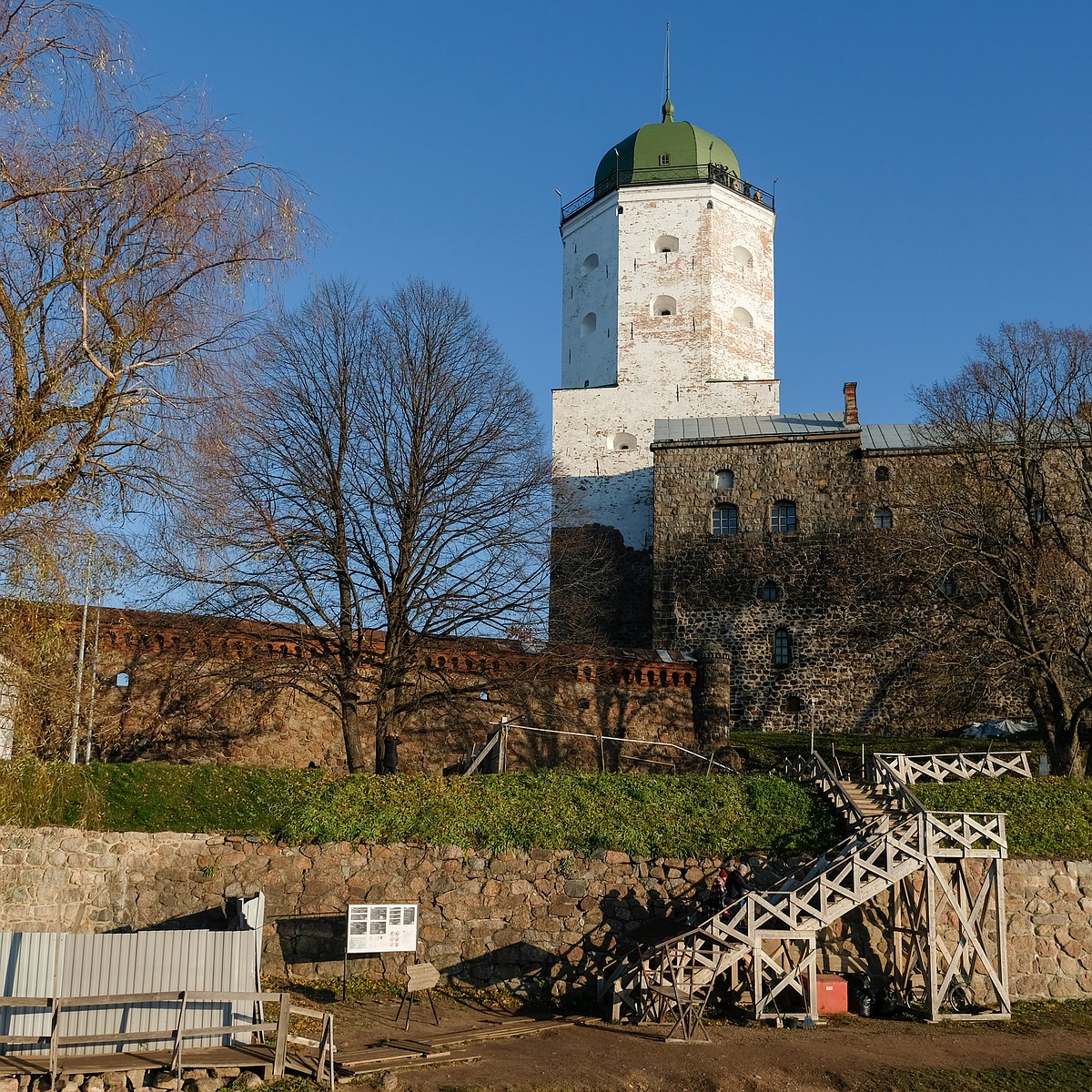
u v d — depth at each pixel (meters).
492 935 21.31
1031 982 21.77
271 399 25.14
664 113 49.47
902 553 32.06
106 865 20.86
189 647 27.12
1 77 14.23
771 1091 16.08
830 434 38.44
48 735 21.31
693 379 45.50
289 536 24.61
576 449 45.66
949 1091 16.41
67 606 15.90
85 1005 14.67
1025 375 29.56
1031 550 28.38
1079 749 27.20
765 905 19.89
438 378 26.92
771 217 48.38
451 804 22.81
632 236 46.97
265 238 16.22
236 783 22.28
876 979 21.30
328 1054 15.24
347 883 21.31
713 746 32.25
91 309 15.02
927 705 35.50
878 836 20.58
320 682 25.80
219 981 16.16
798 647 37.25
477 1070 16.02
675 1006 19.61
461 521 26.31
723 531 38.72
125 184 15.19
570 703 31.34
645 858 22.22
